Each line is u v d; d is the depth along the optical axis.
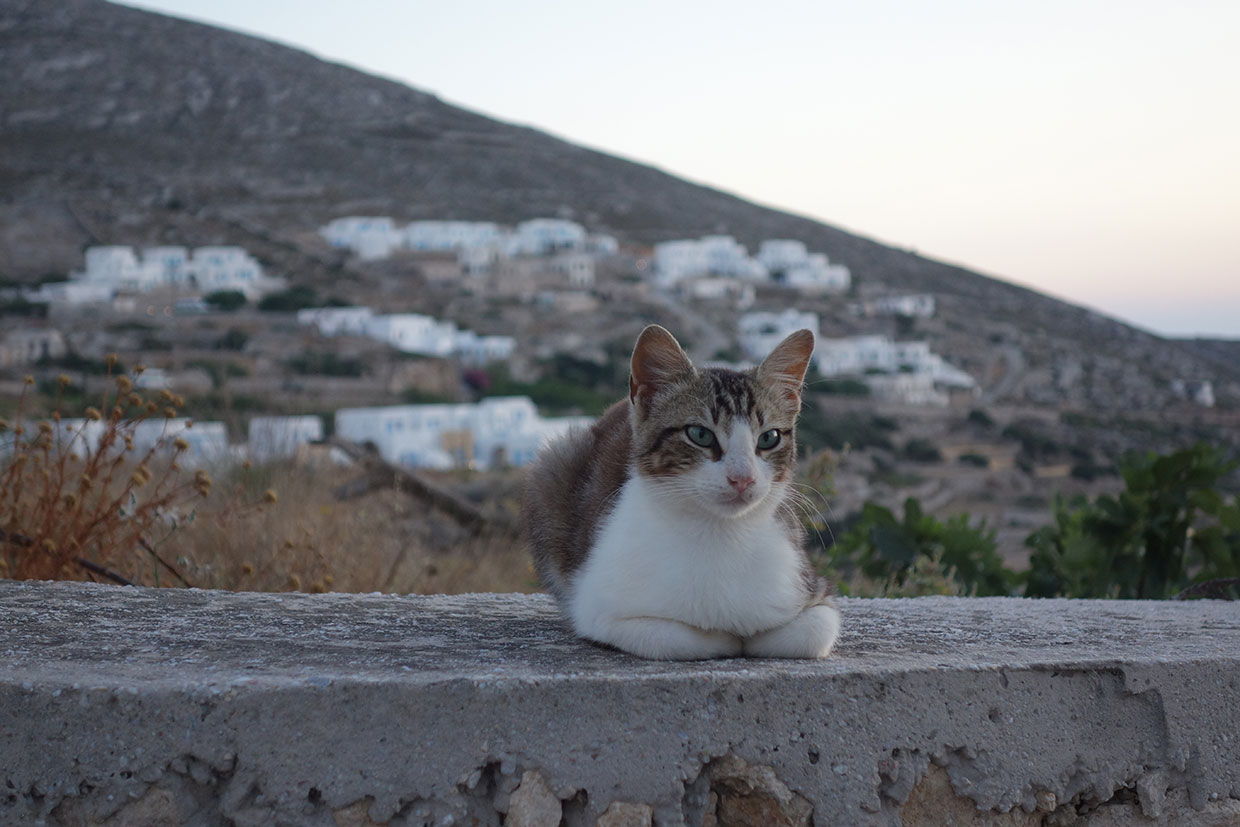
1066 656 3.25
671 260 113.06
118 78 149.75
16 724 2.55
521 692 2.65
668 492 3.35
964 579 7.19
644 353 3.56
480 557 8.76
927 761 2.94
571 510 3.95
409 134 162.75
